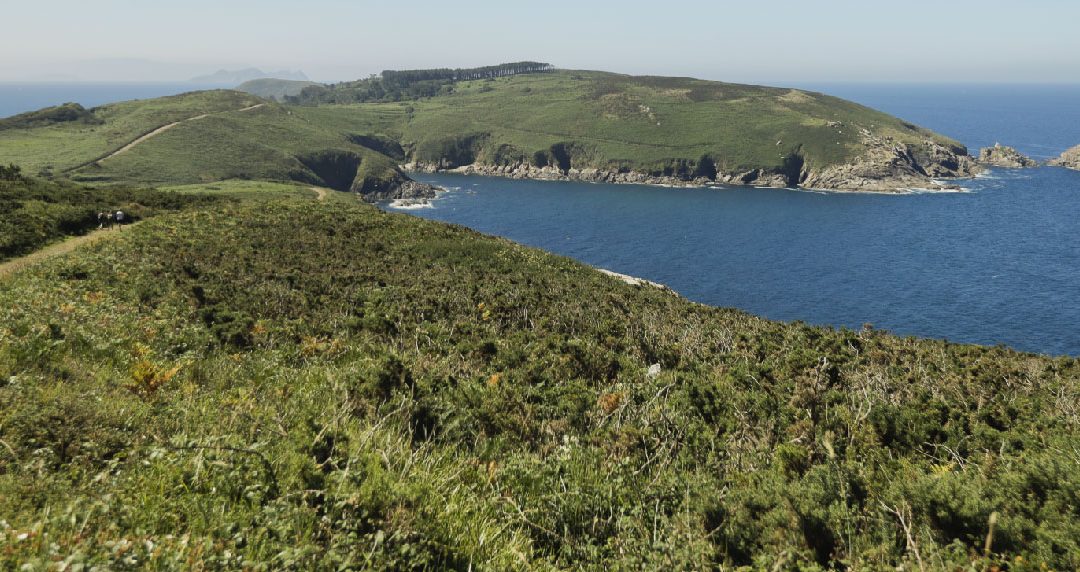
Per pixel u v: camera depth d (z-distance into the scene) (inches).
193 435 204.1
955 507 173.6
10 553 117.6
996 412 352.2
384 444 229.0
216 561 130.0
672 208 6998.0
